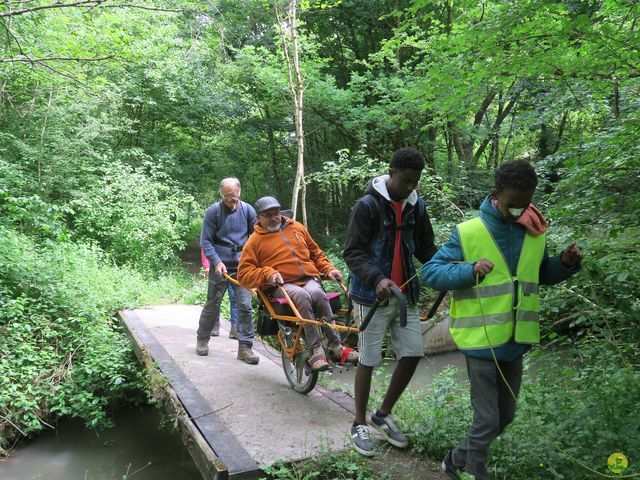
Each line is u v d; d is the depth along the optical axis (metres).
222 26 8.23
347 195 15.61
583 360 3.95
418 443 3.36
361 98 12.86
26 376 5.76
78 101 11.37
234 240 5.45
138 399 6.59
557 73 4.60
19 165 10.24
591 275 3.04
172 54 12.23
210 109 14.52
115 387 5.96
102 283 8.09
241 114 15.07
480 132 12.27
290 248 4.29
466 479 2.56
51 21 7.93
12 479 4.91
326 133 15.77
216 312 5.49
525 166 2.41
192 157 15.27
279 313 4.17
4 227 7.58
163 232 11.67
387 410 3.43
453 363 7.83
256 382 4.71
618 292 3.28
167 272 11.58
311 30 15.83
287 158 17.52
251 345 5.40
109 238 11.38
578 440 2.99
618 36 4.02
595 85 4.84
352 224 3.12
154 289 9.11
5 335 6.06
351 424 3.80
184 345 5.92
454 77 4.79
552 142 12.14
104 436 5.90
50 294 6.71
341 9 14.91
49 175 10.77
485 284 2.55
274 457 3.28
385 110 12.30
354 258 3.04
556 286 3.64
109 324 7.24
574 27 3.92
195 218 13.92
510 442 3.12
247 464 3.15
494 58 4.49
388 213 3.12
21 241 7.55
